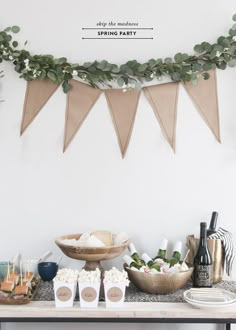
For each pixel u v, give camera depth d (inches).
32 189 81.7
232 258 78.1
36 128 81.5
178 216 82.0
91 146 81.7
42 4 81.2
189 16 81.4
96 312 62.5
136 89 79.4
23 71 78.7
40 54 81.2
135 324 81.7
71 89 81.0
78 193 81.7
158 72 79.7
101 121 81.6
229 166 82.0
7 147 81.7
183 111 81.6
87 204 81.7
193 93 81.4
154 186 81.7
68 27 81.4
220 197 81.9
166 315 62.5
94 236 74.2
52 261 81.7
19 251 81.7
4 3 81.1
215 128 81.4
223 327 81.6
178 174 81.8
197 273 72.0
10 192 81.7
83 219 81.8
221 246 75.9
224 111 81.7
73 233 81.9
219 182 82.0
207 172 82.0
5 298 65.1
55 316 62.4
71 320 62.6
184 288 73.6
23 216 81.7
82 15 81.5
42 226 81.8
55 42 81.3
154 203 81.8
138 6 81.6
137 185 81.7
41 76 79.2
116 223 81.8
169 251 81.7
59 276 64.9
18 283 69.6
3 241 81.6
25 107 81.3
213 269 75.0
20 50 80.9
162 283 68.0
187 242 78.9
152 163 81.7
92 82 80.8
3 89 81.2
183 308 64.0
